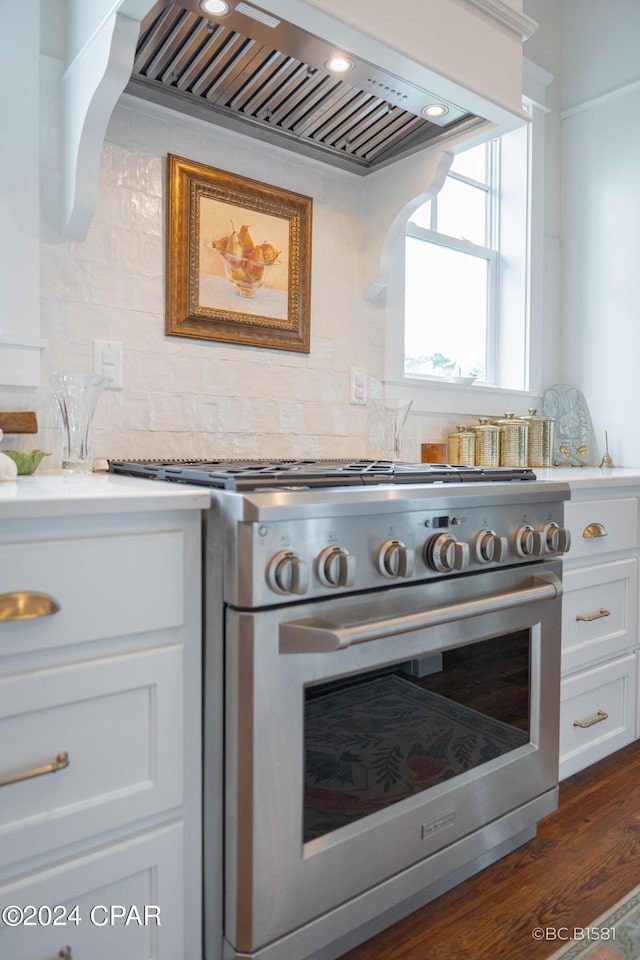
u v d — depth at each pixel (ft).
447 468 4.74
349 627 3.32
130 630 3.06
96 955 3.04
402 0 4.19
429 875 3.91
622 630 5.98
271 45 4.09
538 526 4.50
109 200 4.79
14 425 4.27
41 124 4.48
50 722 2.87
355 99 4.94
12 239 4.33
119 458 4.91
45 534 2.83
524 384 8.17
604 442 8.16
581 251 8.43
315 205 5.96
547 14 8.40
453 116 5.03
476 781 4.14
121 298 4.87
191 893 3.34
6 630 2.73
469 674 4.14
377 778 3.69
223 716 3.25
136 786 3.13
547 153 8.41
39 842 2.84
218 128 5.31
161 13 3.91
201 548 3.33
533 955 3.67
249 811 3.17
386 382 6.60
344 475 3.77
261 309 5.60
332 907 3.49
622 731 6.05
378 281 6.25
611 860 4.51
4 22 4.33
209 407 5.35
